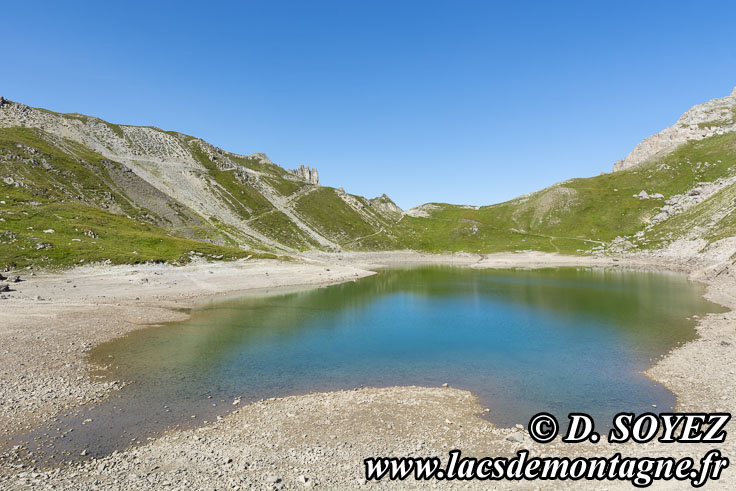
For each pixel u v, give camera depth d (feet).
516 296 194.18
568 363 91.45
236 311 156.25
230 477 45.01
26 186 303.89
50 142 419.33
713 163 547.49
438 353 101.30
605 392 73.67
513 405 68.74
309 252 446.19
